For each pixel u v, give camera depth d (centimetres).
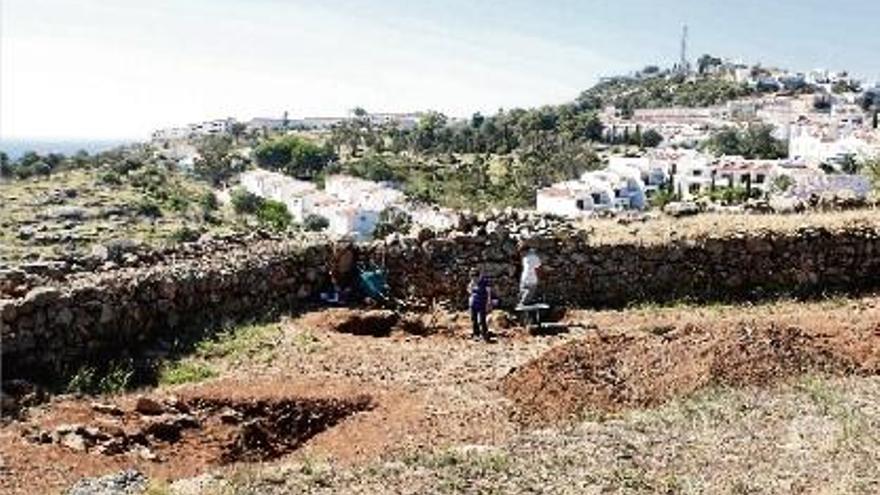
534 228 1988
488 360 1498
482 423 1191
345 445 1148
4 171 10556
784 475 937
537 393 1304
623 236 1953
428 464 975
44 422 1163
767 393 1220
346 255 1884
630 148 15212
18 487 980
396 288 1912
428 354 1529
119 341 1467
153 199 9556
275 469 979
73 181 10131
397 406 1264
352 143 15712
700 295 1911
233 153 15900
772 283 1933
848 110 17825
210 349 1510
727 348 1353
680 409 1163
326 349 1526
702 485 914
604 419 1165
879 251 1947
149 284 1535
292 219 9544
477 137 14300
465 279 1917
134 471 1020
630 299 1917
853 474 930
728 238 1933
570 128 16125
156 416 1205
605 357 1400
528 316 1766
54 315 1373
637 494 898
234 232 2023
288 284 1814
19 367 1320
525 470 959
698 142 15612
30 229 7550
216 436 1193
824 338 1459
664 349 1402
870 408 1134
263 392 1284
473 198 10181
